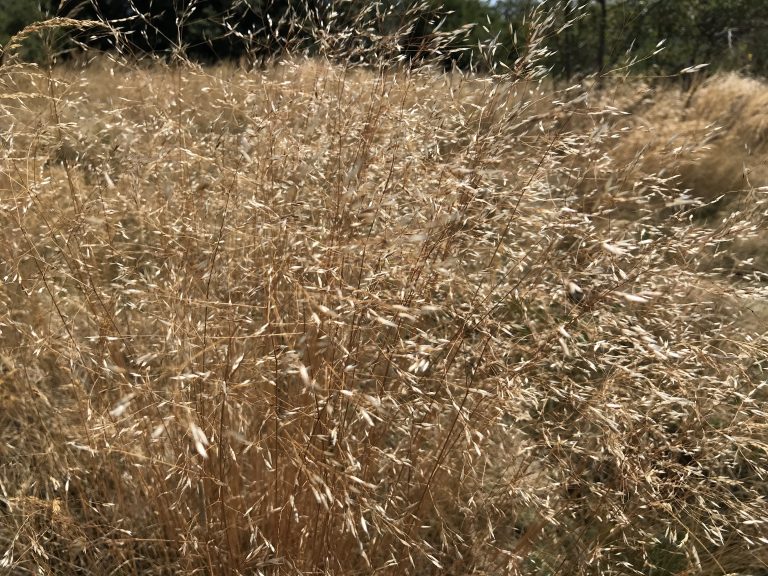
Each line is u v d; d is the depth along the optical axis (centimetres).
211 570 187
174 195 211
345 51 221
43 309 234
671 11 1073
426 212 193
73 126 216
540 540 230
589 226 197
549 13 195
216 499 198
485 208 187
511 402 193
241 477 202
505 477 228
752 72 1184
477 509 223
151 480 209
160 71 242
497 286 199
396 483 201
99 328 199
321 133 208
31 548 203
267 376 181
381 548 206
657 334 230
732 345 236
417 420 206
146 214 207
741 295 214
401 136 204
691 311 241
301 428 175
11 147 206
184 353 174
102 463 215
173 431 199
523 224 197
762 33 1178
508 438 233
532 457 226
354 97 212
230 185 188
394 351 181
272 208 183
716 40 1173
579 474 216
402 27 215
